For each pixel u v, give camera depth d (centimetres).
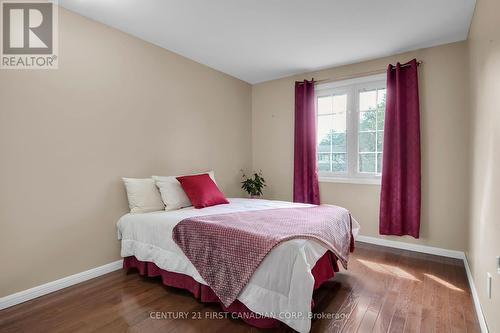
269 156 450
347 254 248
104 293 225
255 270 173
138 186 277
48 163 226
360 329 175
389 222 335
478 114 213
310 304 158
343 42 306
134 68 290
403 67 325
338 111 386
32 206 217
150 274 245
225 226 202
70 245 240
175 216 243
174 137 335
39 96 220
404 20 257
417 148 314
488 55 174
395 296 218
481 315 182
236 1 227
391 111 329
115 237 273
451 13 244
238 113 439
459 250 302
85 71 249
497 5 150
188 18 254
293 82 422
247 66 384
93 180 256
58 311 198
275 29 276
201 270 200
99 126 260
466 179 296
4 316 191
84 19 248
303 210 266
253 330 175
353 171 373
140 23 264
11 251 206
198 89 368
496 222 150
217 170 399
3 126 202
